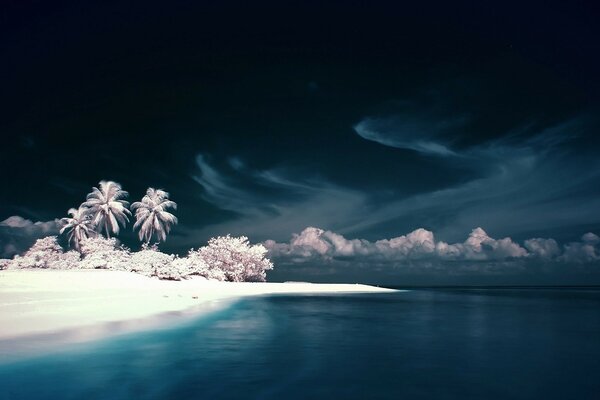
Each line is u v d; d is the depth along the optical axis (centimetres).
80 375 878
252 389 796
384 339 1422
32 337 1266
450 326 1825
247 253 6350
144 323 1686
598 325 1914
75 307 2038
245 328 1662
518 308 3047
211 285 5225
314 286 7056
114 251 5378
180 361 1027
